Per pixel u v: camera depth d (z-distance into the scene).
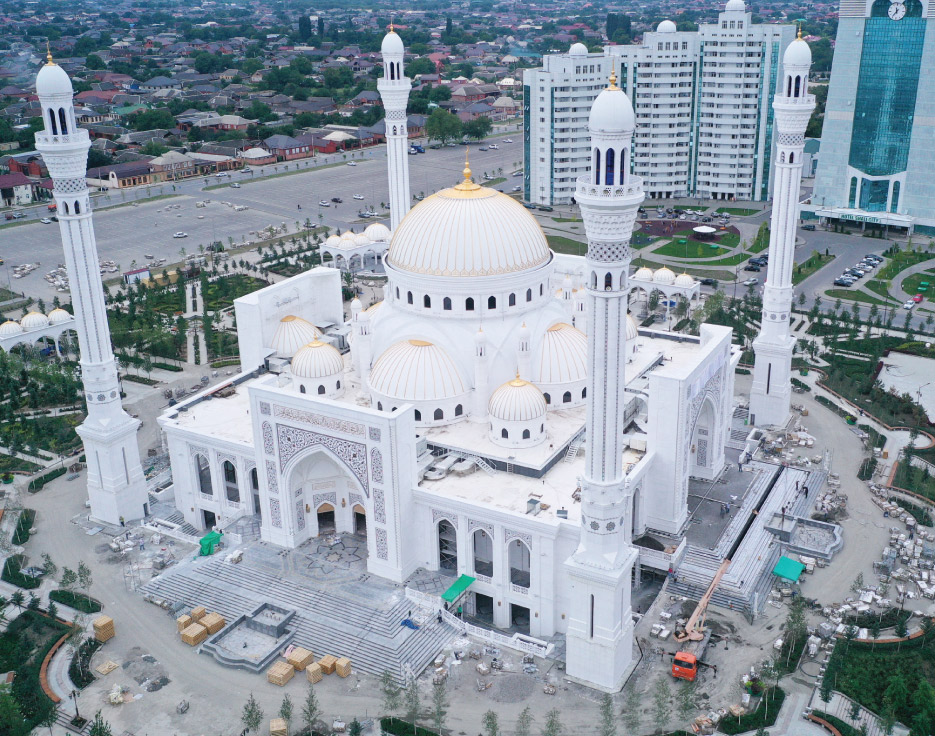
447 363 134.38
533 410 128.00
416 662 114.12
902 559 132.50
